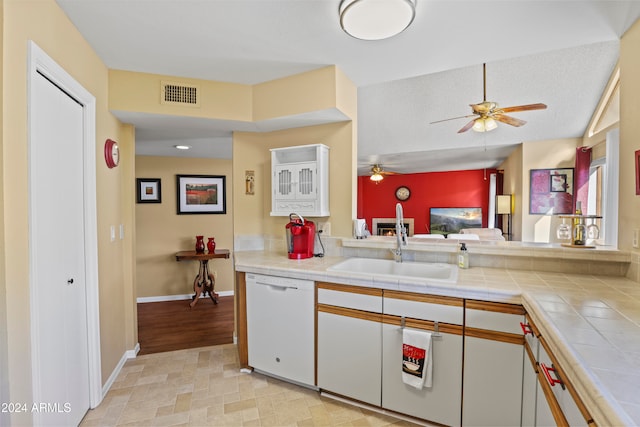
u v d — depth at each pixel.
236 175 2.86
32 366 1.29
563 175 4.47
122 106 2.22
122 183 2.51
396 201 8.18
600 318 1.13
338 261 2.35
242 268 2.28
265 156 2.84
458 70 3.70
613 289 1.52
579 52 3.24
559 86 3.61
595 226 1.92
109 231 2.20
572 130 4.23
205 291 4.29
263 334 2.24
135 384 2.21
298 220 2.49
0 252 1.14
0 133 1.14
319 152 2.43
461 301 1.61
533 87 3.69
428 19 1.64
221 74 2.32
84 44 1.82
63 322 1.61
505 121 3.36
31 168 1.29
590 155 4.03
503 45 1.91
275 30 1.75
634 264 1.66
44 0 1.41
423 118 4.42
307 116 2.38
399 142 4.96
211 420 1.83
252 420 1.83
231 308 4.04
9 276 1.18
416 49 1.96
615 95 3.43
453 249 2.15
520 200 4.85
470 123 3.44
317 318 2.02
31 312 1.29
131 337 2.62
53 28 1.48
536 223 4.63
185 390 2.13
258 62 2.13
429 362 1.66
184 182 4.52
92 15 1.61
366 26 1.58
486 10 1.56
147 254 4.38
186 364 2.51
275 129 2.75
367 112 4.52
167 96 2.32
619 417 0.59
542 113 4.02
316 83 2.25
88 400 1.90
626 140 1.71
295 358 2.12
